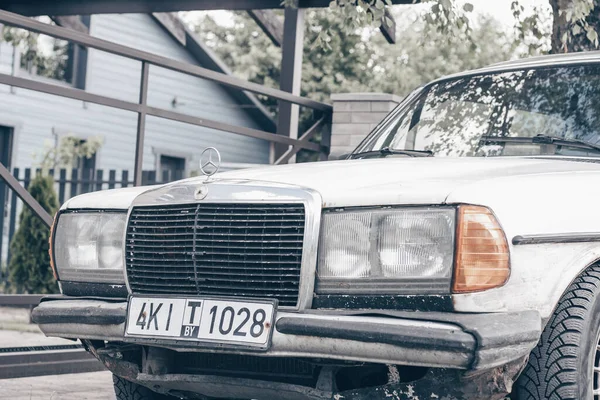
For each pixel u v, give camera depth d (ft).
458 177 10.78
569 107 13.64
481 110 14.40
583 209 10.80
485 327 9.35
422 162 12.00
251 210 10.75
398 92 76.33
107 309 11.53
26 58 54.29
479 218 9.71
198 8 31.45
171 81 64.90
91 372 20.81
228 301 10.65
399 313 9.71
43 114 56.44
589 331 10.42
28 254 36.11
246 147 72.18
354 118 27.32
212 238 10.94
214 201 10.97
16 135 54.75
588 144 12.89
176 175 44.47
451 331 9.30
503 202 9.98
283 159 26.45
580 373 10.28
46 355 19.94
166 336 10.90
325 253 10.34
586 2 21.95
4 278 38.86
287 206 10.53
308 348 10.02
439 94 15.26
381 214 10.10
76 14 33.60
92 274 12.23
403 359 9.53
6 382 18.84
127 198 12.16
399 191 10.12
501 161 12.02
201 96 67.46
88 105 59.26
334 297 10.27
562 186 10.85
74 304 11.93
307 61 75.82
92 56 59.21
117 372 12.39
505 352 9.47
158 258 11.41
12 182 19.72
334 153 14.92
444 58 78.23
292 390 10.67
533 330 9.78
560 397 10.25
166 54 64.28
